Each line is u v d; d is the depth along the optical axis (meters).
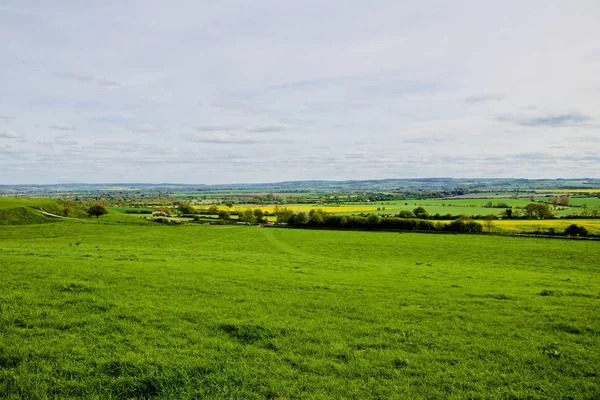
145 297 17.75
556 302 21.22
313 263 37.94
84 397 9.30
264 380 10.46
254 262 36.06
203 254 40.81
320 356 12.26
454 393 10.34
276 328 14.41
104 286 19.17
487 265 45.94
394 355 12.55
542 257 53.91
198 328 14.10
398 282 26.48
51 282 18.95
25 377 9.88
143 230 86.75
